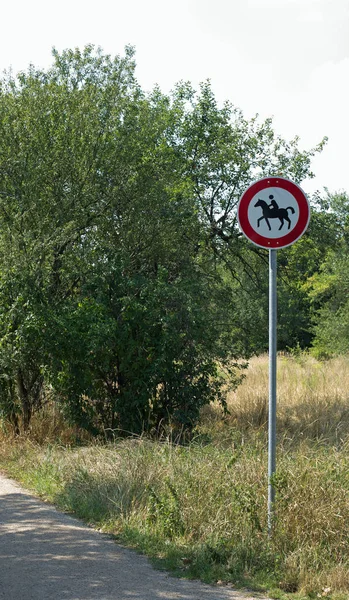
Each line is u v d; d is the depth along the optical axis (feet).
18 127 43.73
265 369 73.82
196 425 42.34
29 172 43.11
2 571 18.70
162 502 23.16
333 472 23.39
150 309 40.47
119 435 40.55
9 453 36.96
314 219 56.18
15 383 41.96
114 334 39.60
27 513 25.26
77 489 27.32
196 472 25.12
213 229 53.57
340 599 17.22
